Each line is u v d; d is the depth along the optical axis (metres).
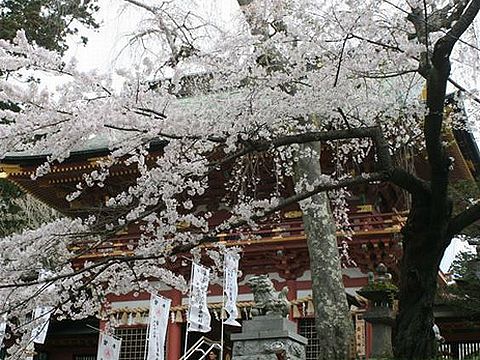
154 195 9.64
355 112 9.78
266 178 22.56
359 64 8.84
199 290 15.42
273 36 9.25
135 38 13.55
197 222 9.64
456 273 22.47
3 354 13.50
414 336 9.45
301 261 22.98
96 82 8.39
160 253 9.17
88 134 8.50
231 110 8.82
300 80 9.37
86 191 24.42
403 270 9.68
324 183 9.40
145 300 24.41
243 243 18.95
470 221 9.48
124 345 24.56
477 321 24.95
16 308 9.41
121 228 9.17
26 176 24.30
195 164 8.97
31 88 8.15
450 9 9.78
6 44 8.21
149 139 8.82
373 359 10.59
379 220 22.33
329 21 8.69
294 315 22.55
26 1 25.83
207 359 25.70
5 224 26.44
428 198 9.30
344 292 13.38
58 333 30.95
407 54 8.37
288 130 10.36
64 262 9.17
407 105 9.76
